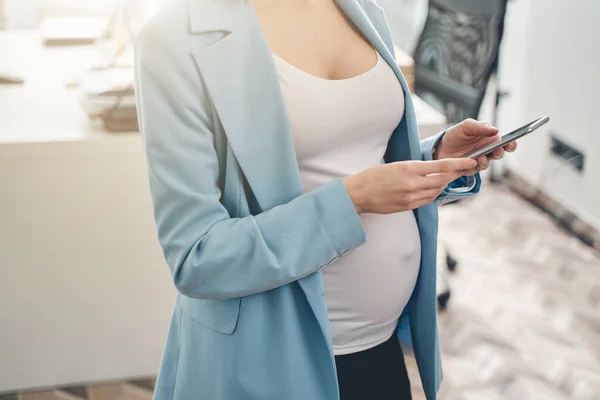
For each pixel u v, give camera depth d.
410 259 1.26
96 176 2.16
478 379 2.59
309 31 1.13
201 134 1.03
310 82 1.09
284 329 1.12
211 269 1.03
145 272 2.31
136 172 2.18
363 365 1.27
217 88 1.02
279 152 1.06
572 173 3.83
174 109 1.02
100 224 2.22
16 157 2.09
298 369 1.13
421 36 3.41
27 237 2.20
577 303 3.10
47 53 2.84
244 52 1.04
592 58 3.62
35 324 2.31
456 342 2.81
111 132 2.13
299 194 1.08
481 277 3.30
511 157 4.32
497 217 3.92
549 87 3.98
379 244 1.21
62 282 2.27
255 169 1.05
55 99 2.36
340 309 1.22
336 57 1.16
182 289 1.06
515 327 2.92
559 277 3.32
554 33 3.89
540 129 4.06
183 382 1.18
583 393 2.53
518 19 4.10
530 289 3.21
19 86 2.46
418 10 4.32
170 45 1.00
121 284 2.31
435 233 1.29
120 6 2.22
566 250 3.57
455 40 3.21
